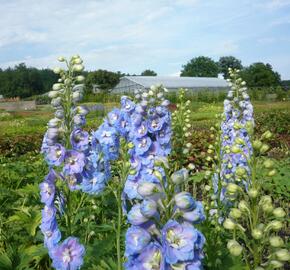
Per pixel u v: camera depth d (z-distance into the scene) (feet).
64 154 12.27
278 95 186.80
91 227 15.07
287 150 44.55
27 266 15.12
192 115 100.63
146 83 216.95
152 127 14.39
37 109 184.14
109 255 14.08
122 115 15.39
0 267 14.34
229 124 20.67
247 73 320.09
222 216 16.02
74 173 12.40
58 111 12.93
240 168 10.57
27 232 17.95
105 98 178.19
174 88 217.15
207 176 16.66
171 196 7.91
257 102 175.83
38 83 407.23
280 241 9.10
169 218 7.75
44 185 12.07
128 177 13.65
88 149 13.00
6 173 28.43
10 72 408.67
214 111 116.67
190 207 7.57
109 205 18.44
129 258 7.68
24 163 32.78
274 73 327.88
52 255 11.38
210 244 12.98
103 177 13.15
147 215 7.57
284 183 27.78
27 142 52.85
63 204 12.35
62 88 13.33
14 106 189.37
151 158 13.65
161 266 7.32
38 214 18.31
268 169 10.41
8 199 23.09
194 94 173.17
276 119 71.46
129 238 7.68
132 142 14.06
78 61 13.61
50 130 12.66
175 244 7.38
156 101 15.72
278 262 9.18
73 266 11.34
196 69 396.98
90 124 73.26
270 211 9.53
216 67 399.03
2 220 18.85
